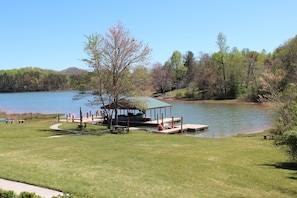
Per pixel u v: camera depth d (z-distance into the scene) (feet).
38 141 71.92
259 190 35.22
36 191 31.01
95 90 104.53
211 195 32.17
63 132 95.20
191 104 253.85
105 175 38.68
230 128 125.08
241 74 271.08
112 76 103.96
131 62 104.06
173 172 41.96
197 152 61.72
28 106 270.87
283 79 156.56
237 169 45.16
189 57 421.59
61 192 30.76
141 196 30.66
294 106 54.75
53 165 43.80
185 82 373.40
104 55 102.53
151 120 148.97
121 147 65.36
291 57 198.70
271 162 52.16
